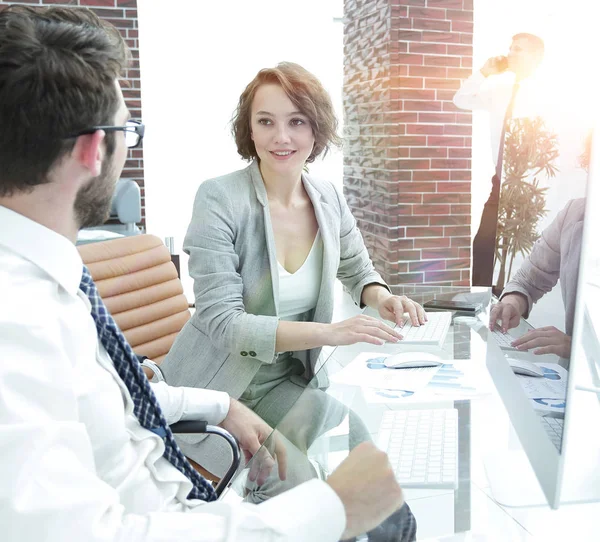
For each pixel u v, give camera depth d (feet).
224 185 5.23
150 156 18.76
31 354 1.90
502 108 10.87
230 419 3.84
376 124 14.99
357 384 4.00
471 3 14.07
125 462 2.60
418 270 14.79
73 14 2.27
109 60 2.21
